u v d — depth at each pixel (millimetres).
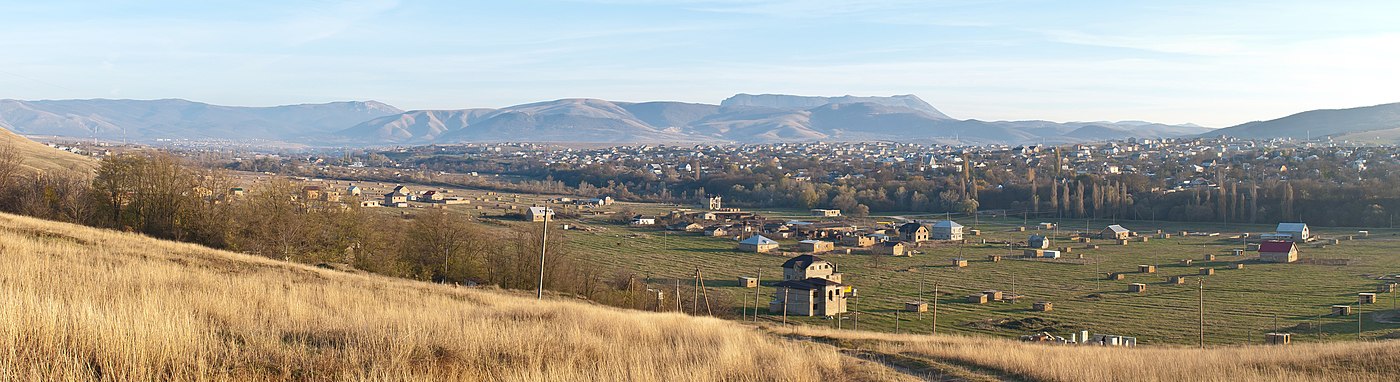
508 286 60750
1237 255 105312
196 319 16703
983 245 121812
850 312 67750
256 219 58500
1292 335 55656
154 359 12477
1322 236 126438
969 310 68312
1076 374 20250
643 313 33844
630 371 16422
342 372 13836
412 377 13945
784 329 33594
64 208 63562
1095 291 78625
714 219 150000
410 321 18953
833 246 116688
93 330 12734
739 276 87750
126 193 61594
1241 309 67250
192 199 61781
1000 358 23219
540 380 15039
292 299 22406
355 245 61219
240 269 35562
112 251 34062
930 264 100188
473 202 176875
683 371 17031
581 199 197750
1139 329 59062
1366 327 57938
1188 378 19500
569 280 61625
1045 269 95438
